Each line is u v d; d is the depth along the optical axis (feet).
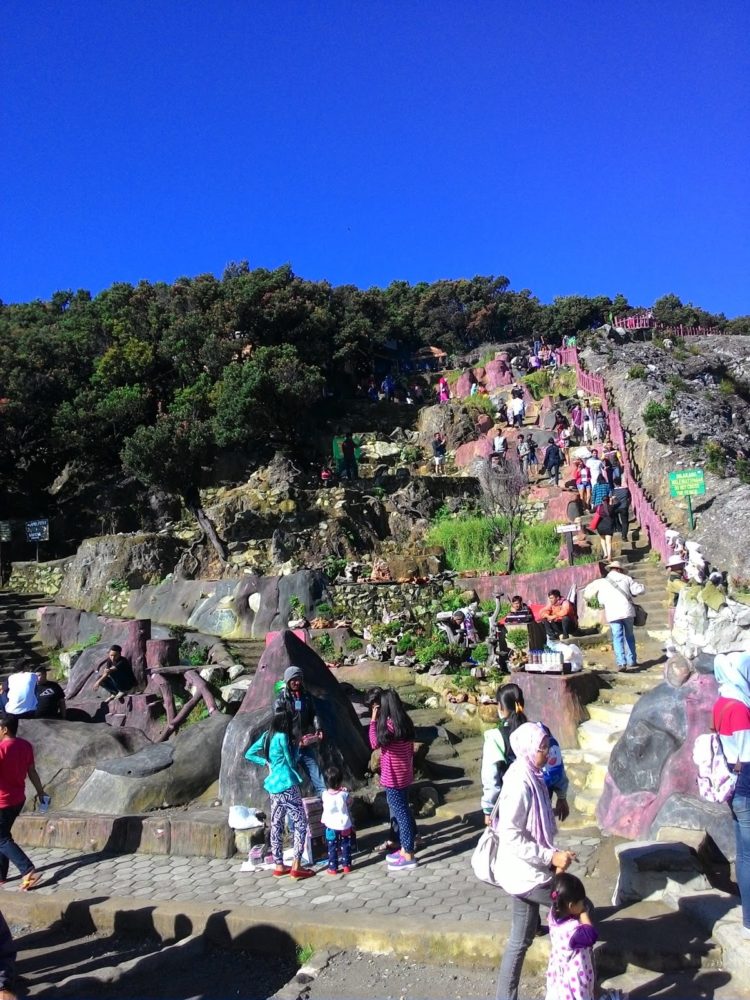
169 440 70.08
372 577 58.70
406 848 23.94
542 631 42.19
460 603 55.01
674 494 56.18
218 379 111.86
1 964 18.74
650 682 35.04
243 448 97.60
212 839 26.94
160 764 31.63
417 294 223.10
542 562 60.08
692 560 47.88
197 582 61.00
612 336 128.67
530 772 15.92
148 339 117.91
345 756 30.12
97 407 97.60
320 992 17.75
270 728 25.04
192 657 48.49
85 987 19.31
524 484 73.41
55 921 23.36
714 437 74.64
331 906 21.25
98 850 28.50
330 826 23.77
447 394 116.98
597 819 25.12
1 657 55.67
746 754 16.79
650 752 23.86
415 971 18.19
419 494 77.05
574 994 14.35
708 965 16.48
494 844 16.24
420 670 45.57
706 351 129.70
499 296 223.71
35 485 96.48
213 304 127.85
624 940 17.24
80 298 161.17
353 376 138.31
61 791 32.73
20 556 82.48
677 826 21.33
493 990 16.99
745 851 16.52
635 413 84.07
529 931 15.61
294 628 51.29
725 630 40.45
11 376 98.27
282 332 128.67
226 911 21.29
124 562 68.74
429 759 34.32
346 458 89.30
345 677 46.65
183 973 19.71
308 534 69.72
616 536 58.80
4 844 25.05
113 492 89.51
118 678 40.47
